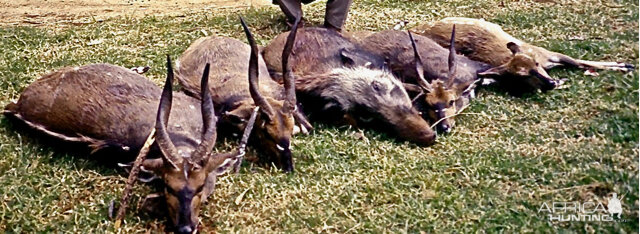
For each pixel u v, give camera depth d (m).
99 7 10.20
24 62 7.22
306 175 5.26
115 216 4.73
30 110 5.58
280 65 6.54
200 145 4.39
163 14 9.58
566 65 6.88
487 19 8.39
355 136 5.85
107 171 5.29
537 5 8.91
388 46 6.85
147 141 4.74
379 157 5.54
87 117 5.27
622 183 4.93
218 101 5.76
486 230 4.52
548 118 6.02
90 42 8.02
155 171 4.45
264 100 5.24
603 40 7.52
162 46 7.85
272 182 5.13
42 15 9.65
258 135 5.37
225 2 10.61
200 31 8.41
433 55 6.62
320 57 6.45
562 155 5.37
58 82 5.58
